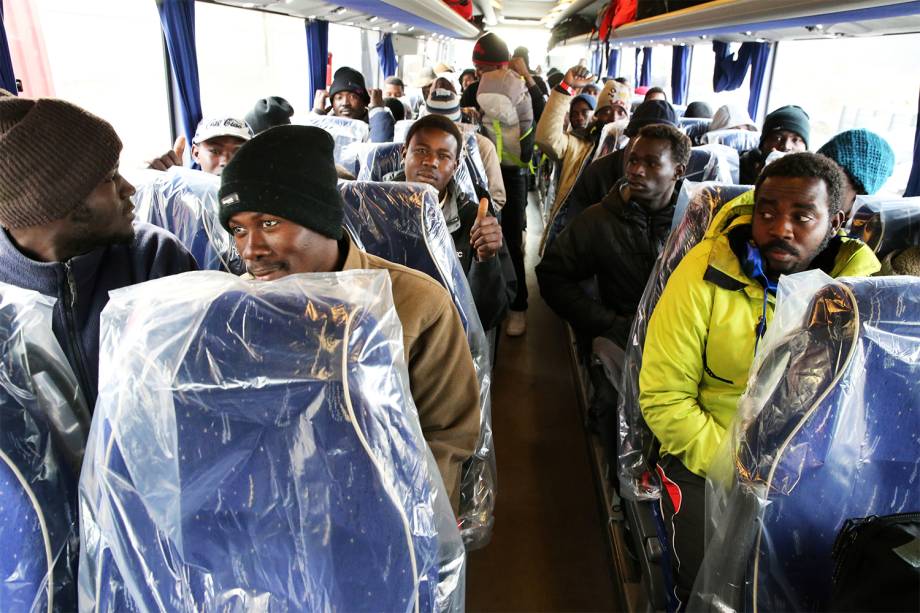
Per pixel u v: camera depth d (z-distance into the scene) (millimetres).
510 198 3721
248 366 636
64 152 953
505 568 1938
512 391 3041
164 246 1207
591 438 2395
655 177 2055
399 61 9227
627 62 9703
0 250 1044
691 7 3719
